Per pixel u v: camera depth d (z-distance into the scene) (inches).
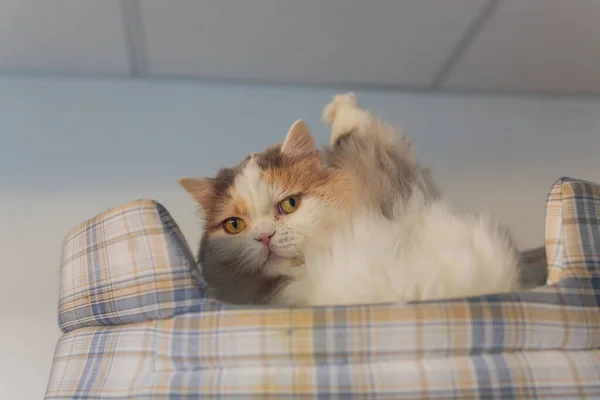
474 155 40.1
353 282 16.6
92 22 32.1
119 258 16.1
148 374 15.1
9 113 36.4
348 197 21.1
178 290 15.4
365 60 37.1
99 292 16.6
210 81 39.3
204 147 37.5
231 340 14.5
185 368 14.9
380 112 40.5
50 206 34.6
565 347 15.2
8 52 34.9
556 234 16.5
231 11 31.4
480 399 14.0
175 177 36.4
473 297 14.9
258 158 23.6
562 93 42.5
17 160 35.3
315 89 40.5
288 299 18.1
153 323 15.6
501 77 39.8
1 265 33.0
